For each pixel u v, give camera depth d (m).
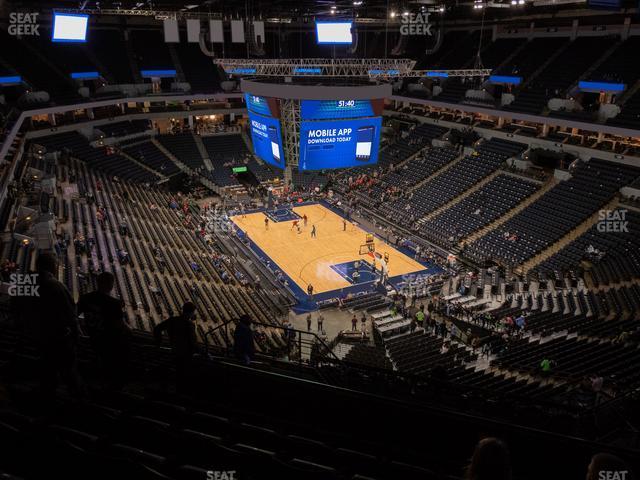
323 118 19.84
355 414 7.28
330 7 39.38
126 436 5.43
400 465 5.38
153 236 33.47
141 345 9.21
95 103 45.25
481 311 27.28
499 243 34.25
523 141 41.44
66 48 48.56
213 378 7.87
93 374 7.31
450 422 7.05
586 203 33.78
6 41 44.38
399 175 46.38
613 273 27.20
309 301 30.42
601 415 10.14
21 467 4.45
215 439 5.34
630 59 37.94
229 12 42.53
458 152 45.03
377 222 42.06
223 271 31.16
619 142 35.56
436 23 48.66
